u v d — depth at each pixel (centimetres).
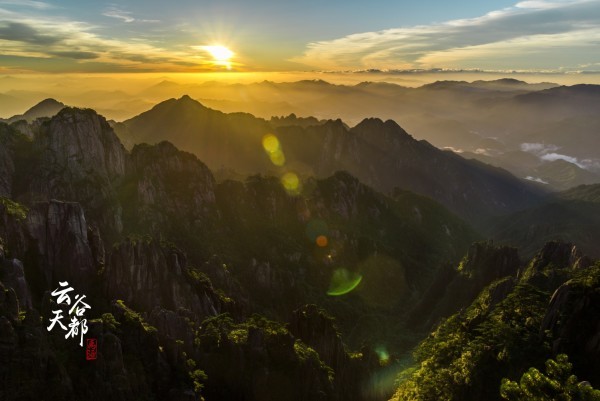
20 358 4722
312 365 7231
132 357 5725
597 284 5678
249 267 15000
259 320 8444
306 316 8806
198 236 15912
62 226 8112
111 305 6762
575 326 5556
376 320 14900
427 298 15675
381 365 9194
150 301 8281
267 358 6981
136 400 5275
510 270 13675
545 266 11612
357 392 8194
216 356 6688
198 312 8769
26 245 7931
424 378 6606
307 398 6800
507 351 5803
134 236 9375
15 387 4594
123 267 8244
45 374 4825
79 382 5003
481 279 13888
